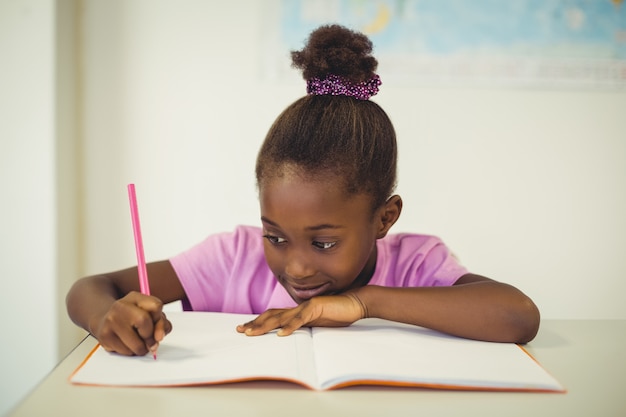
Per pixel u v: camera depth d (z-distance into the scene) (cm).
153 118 167
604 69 167
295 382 55
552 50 166
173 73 166
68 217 162
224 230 171
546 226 174
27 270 156
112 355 61
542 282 175
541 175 172
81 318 74
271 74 166
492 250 174
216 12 164
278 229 75
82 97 165
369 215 79
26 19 151
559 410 52
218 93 167
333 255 75
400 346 65
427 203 171
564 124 170
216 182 169
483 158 170
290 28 164
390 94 166
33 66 152
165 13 164
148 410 49
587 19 165
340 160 74
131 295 62
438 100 167
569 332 78
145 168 168
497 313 69
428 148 169
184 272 97
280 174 74
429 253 96
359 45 83
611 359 67
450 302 71
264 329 69
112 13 163
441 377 55
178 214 170
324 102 80
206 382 54
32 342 157
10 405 158
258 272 98
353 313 72
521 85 167
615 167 172
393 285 95
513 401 53
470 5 164
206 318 76
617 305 176
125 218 169
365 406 51
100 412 49
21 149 153
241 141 168
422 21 164
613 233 175
